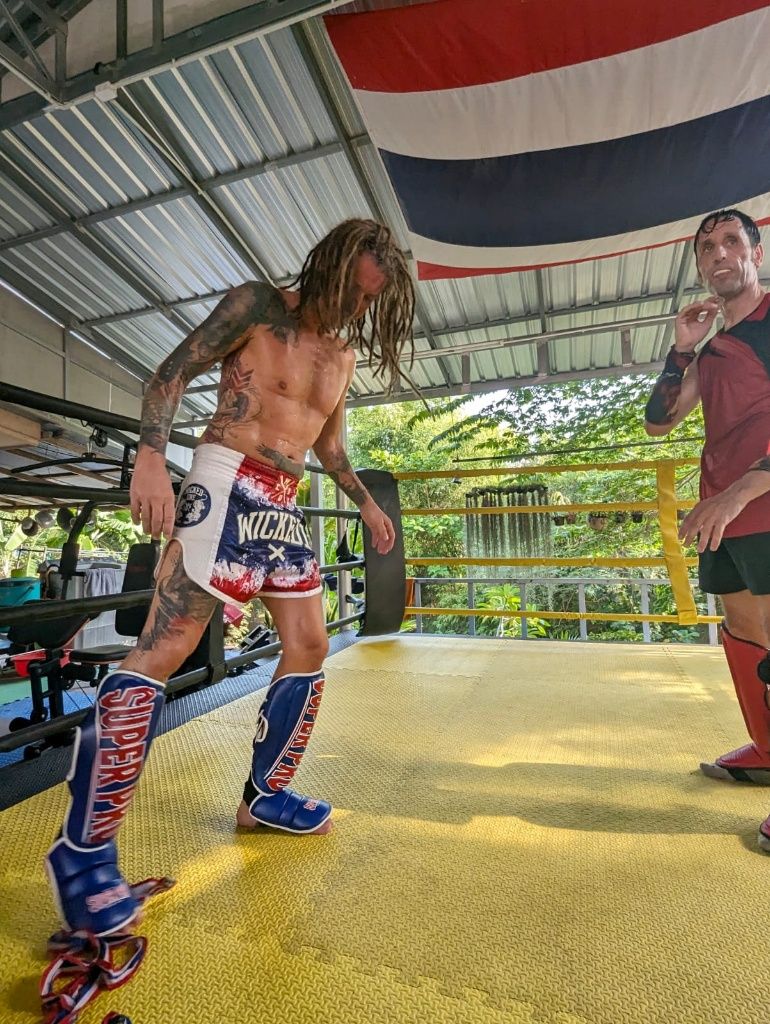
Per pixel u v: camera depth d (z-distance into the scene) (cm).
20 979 79
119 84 310
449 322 564
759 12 238
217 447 109
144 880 100
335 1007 74
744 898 97
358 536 439
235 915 93
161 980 78
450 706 215
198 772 153
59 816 126
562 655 308
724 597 144
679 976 79
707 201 344
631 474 911
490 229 372
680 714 204
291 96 379
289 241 504
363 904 96
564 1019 72
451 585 1039
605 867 107
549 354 606
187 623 101
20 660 412
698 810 131
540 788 144
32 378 617
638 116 288
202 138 416
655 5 238
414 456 1112
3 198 501
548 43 255
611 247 391
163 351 705
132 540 1108
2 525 1036
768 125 292
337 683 249
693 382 153
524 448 1009
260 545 109
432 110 287
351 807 133
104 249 536
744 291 137
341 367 121
